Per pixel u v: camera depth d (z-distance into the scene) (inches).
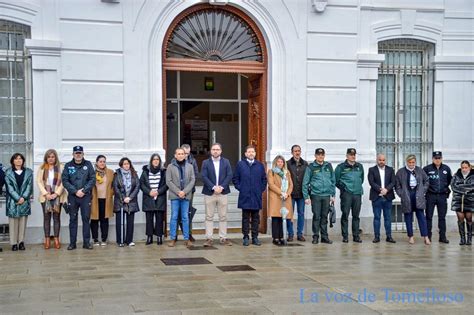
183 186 437.4
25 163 447.8
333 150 494.6
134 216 451.8
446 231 521.0
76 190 419.8
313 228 457.7
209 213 438.9
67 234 445.4
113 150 452.8
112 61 452.4
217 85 618.5
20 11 435.8
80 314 257.6
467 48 528.1
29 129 449.1
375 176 466.6
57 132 443.2
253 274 340.5
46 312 260.2
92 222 438.9
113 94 453.1
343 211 464.4
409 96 528.1
